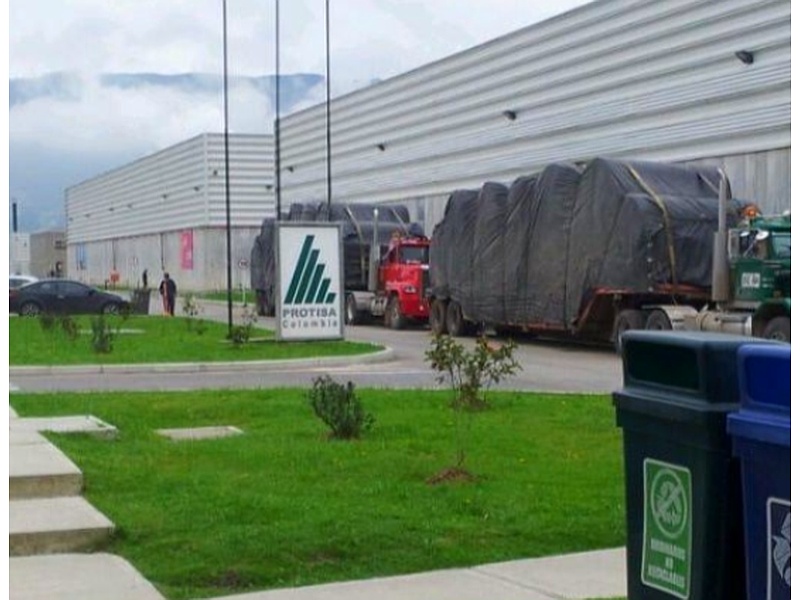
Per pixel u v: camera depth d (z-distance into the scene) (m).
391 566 7.85
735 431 4.91
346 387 14.60
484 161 47.91
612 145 38.88
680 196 26.58
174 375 22.48
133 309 47.25
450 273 34.62
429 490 9.98
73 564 7.98
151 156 89.50
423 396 16.78
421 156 53.50
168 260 85.19
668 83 35.84
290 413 14.92
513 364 15.62
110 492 9.85
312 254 27.66
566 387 20.16
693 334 5.39
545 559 8.05
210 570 7.69
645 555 5.45
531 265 30.08
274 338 29.00
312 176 66.81
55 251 126.62
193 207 78.50
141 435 13.03
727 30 33.06
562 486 10.16
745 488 4.91
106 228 105.44
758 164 31.92
